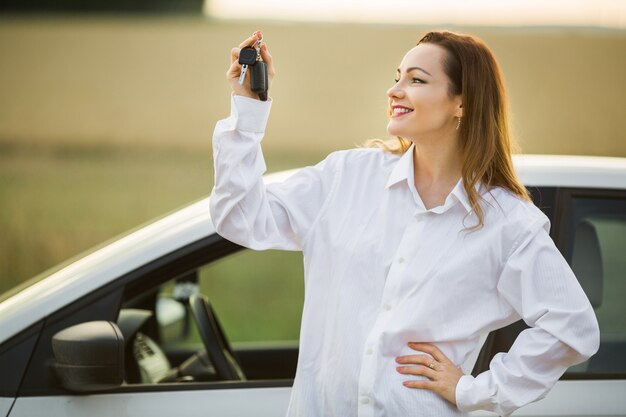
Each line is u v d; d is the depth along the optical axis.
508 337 3.15
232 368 3.72
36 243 12.73
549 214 3.27
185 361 4.02
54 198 17.78
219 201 2.49
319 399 2.50
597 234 3.30
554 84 40.84
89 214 15.66
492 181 2.52
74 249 12.49
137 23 55.72
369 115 41.97
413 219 2.48
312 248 2.56
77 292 2.99
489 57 2.53
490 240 2.43
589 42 43.16
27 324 2.95
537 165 3.37
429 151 2.56
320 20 52.28
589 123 35.28
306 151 33.47
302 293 9.23
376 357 2.42
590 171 3.35
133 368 3.48
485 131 2.49
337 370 2.45
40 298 2.99
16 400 2.90
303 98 43.88
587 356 2.42
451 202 2.46
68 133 36.38
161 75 48.25
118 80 46.78
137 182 20.95
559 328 2.39
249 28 52.41
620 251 3.31
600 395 3.15
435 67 2.49
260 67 2.45
